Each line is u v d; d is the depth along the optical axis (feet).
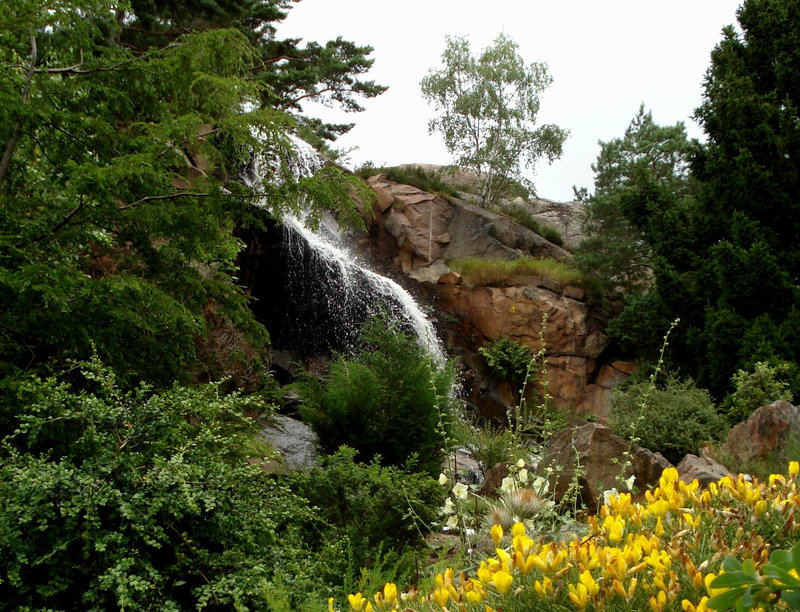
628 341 62.69
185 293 21.34
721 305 48.06
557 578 5.91
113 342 18.08
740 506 7.52
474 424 51.75
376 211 73.26
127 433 12.33
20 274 15.87
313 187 20.44
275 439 27.12
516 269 67.26
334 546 13.41
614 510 7.89
